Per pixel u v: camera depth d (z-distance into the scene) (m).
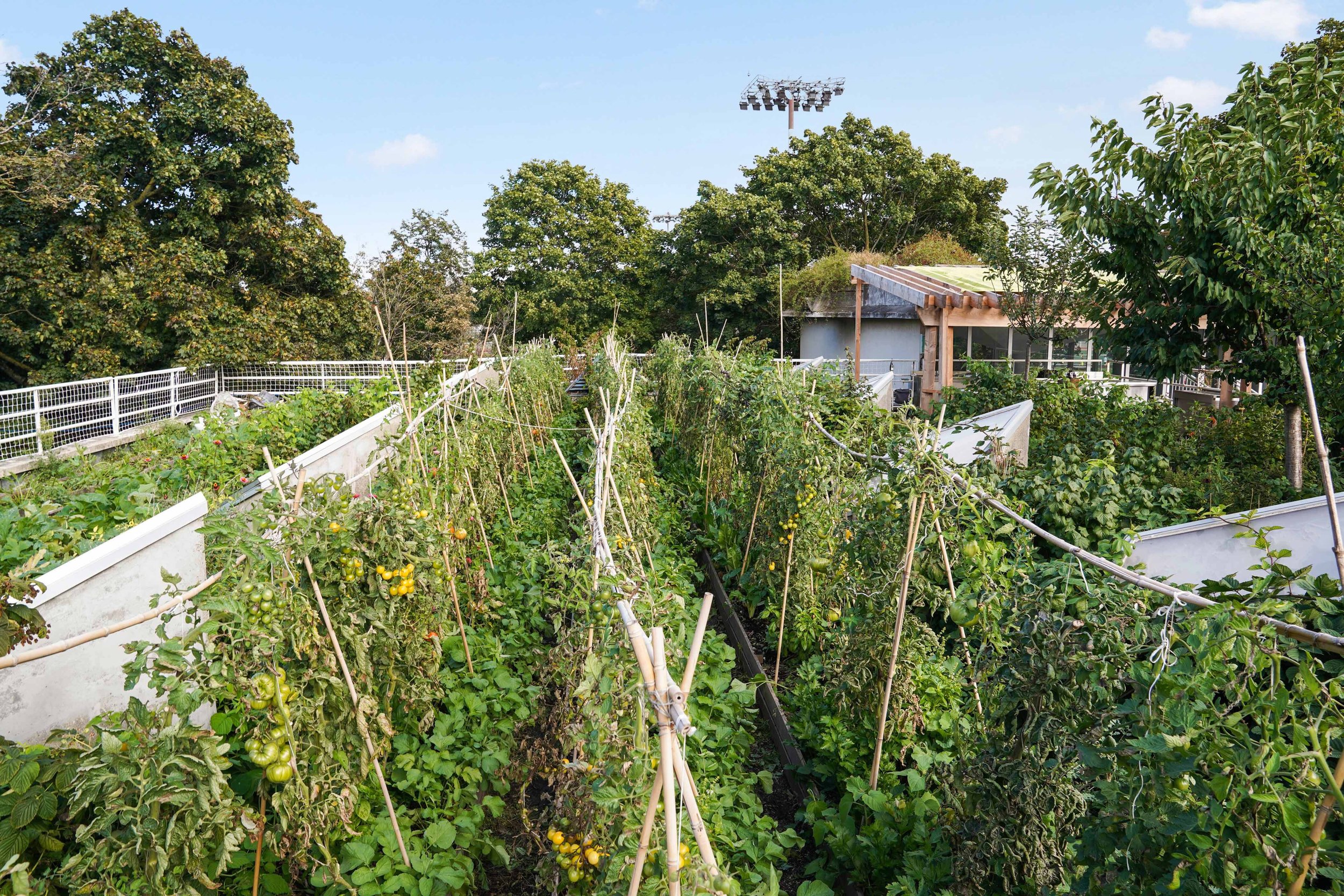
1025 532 3.65
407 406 6.09
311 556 3.54
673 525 8.65
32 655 2.73
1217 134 6.85
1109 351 8.20
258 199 21.41
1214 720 2.03
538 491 9.69
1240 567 3.96
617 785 2.70
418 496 5.30
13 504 6.43
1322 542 3.86
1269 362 7.08
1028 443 8.55
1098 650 2.59
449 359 15.35
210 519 3.22
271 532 3.72
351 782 3.36
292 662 3.36
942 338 14.90
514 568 6.86
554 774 3.64
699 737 4.26
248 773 3.68
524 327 30.84
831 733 4.36
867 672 4.05
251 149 21.41
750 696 4.86
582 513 5.82
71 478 8.62
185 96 20.66
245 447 9.54
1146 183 7.15
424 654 4.06
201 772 2.45
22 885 2.29
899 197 30.66
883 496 3.98
